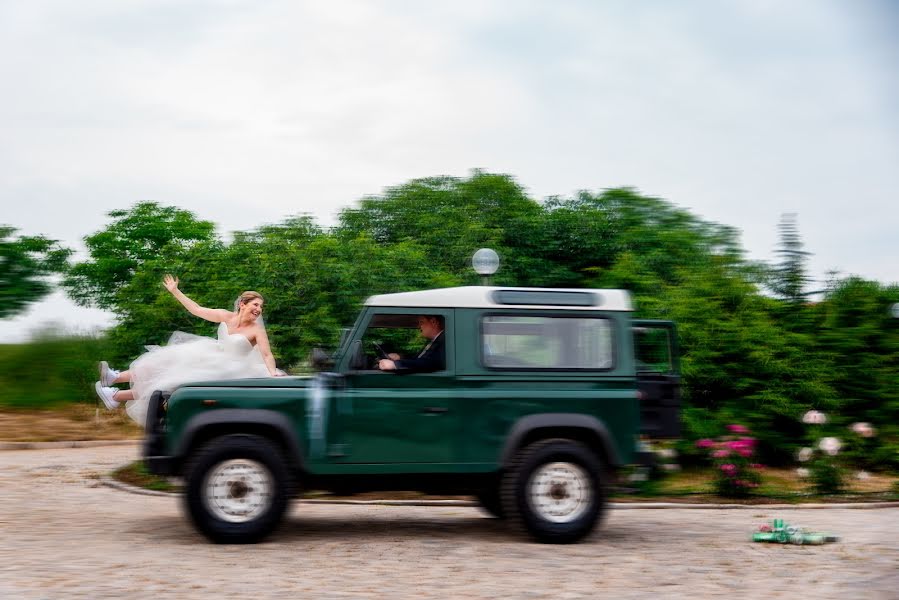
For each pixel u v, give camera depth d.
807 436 13.39
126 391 8.77
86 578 6.52
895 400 14.48
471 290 8.38
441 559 7.45
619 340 8.48
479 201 28.22
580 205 29.28
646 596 6.23
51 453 18.09
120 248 56.31
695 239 21.59
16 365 23.75
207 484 7.75
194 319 18.27
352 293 15.83
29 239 30.06
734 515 10.71
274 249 16.09
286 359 14.95
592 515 8.17
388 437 8.01
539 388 8.26
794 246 15.49
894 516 10.63
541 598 6.12
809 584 6.65
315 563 7.19
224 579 6.54
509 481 8.09
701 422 13.31
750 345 13.69
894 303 15.17
